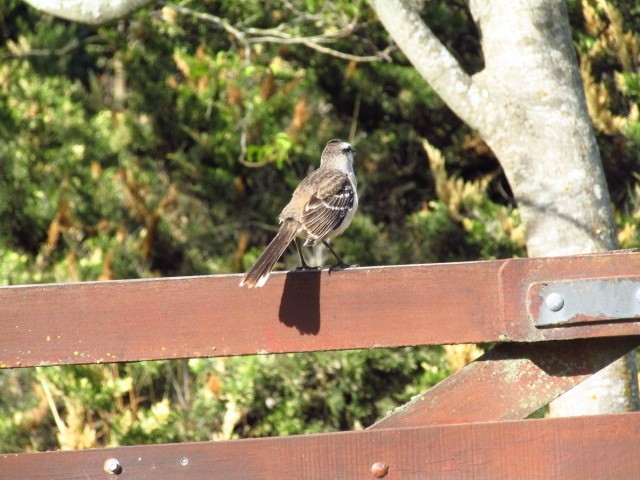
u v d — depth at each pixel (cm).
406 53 995
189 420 1177
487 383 550
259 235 1555
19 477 517
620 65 1364
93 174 1427
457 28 1529
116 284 536
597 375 939
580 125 971
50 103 1513
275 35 1552
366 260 1408
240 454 524
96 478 521
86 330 536
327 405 1225
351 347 543
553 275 536
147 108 1510
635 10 1370
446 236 1367
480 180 1513
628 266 538
